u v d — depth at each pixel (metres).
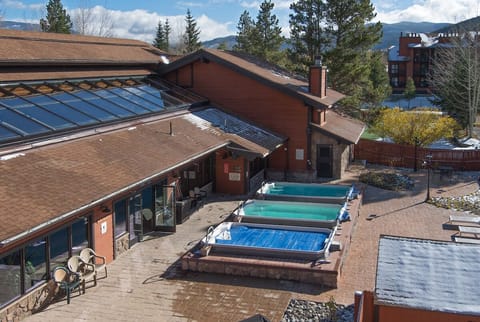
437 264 10.45
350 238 18.38
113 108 20.17
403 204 23.95
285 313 13.16
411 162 32.81
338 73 40.09
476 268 10.23
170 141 20.08
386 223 21.05
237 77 28.56
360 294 11.42
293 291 14.49
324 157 28.83
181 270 15.97
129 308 13.45
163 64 28.88
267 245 17.17
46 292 13.45
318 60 28.77
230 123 26.59
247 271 15.52
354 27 39.91
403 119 36.09
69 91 19.91
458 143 40.81
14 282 12.41
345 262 16.66
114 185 14.62
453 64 46.28
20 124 15.32
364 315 10.74
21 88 18.16
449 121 37.19
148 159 17.45
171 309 13.45
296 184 26.16
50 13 54.31
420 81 87.62
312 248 16.77
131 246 17.88
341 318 12.74
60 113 17.38
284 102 28.39
